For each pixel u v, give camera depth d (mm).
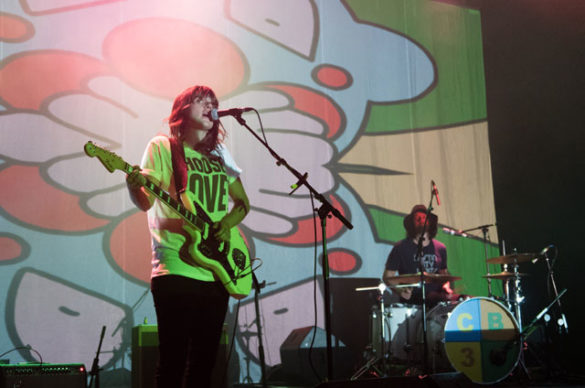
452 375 2299
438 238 5352
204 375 2164
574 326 5215
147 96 4551
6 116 4094
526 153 5629
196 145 2373
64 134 4246
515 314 4773
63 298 4059
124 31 4562
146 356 3385
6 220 3984
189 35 4773
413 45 5648
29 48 4238
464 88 5746
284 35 5129
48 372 2828
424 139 5496
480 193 5578
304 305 4789
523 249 5523
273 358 4594
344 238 5039
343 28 5387
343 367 4312
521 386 3979
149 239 4398
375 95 5395
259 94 4941
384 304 4449
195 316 2148
